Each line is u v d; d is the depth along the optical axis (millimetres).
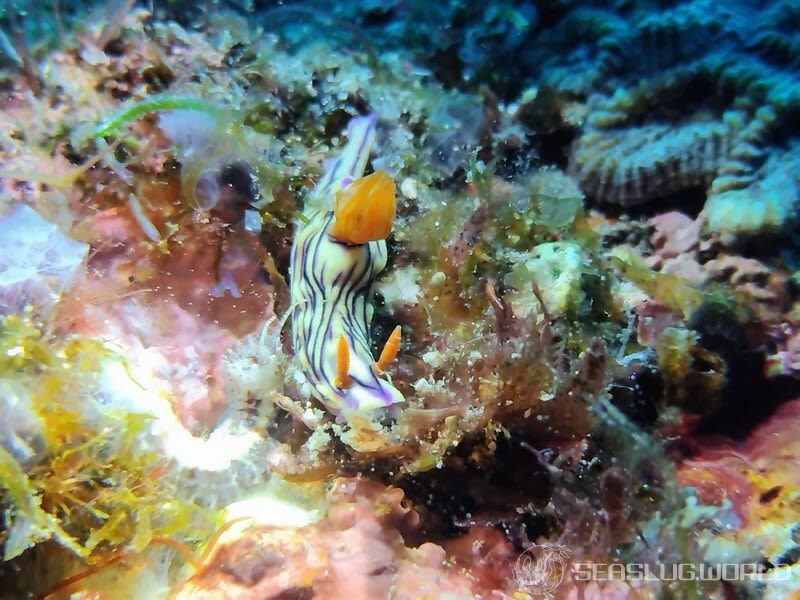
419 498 62
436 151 80
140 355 54
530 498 62
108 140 61
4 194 54
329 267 56
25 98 62
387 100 79
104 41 66
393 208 53
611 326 66
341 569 47
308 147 76
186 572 47
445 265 65
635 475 55
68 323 51
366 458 58
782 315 72
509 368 57
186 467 50
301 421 60
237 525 48
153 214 62
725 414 70
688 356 65
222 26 76
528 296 65
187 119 60
